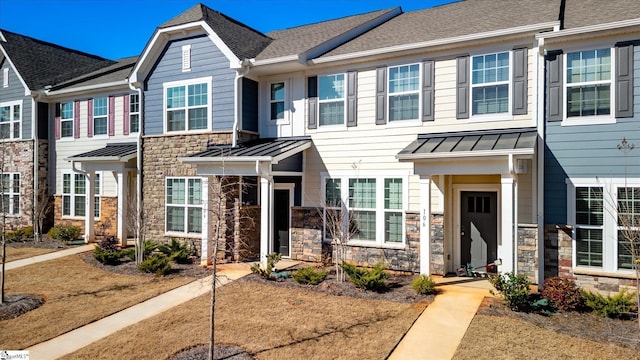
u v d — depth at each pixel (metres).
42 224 20.00
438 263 12.16
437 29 13.12
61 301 10.36
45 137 20.56
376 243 12.99
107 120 18.91
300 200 14.29
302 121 14.34
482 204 12.20
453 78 12.09
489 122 11.59
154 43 15.62
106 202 18.72
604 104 10.18
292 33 17.28
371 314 8.96
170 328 8.47
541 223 10.61
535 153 10.80
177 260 14.01
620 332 7.95
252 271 12.20
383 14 16.80
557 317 8.73
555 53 10.64
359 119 13.38
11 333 8.47
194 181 15.02
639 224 8.90
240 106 14.31
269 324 8.52
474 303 9.54
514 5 13.72
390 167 12.88
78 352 7.51
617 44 10.02
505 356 6.96
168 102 15.73
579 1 12.63
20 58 20.91
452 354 7.09
